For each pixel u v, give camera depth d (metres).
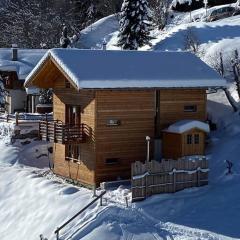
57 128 31.45
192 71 33.47
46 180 32.38
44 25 79.81
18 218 29.36
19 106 56.12
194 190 28.83
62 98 33.78
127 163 31.39
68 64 30.61
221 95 40.94
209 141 34.94
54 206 28.64
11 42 82.38
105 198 28.05
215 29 54.31
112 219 25.83
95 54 32.66
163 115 32.41
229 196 27.84
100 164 30.67
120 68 31.58
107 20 81.69
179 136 31.11
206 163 29.48
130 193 28.31
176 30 58.97
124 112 31.17
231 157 32.16
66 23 79.94
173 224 25.23
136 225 25.34
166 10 70.94
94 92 30.36
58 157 34.31
